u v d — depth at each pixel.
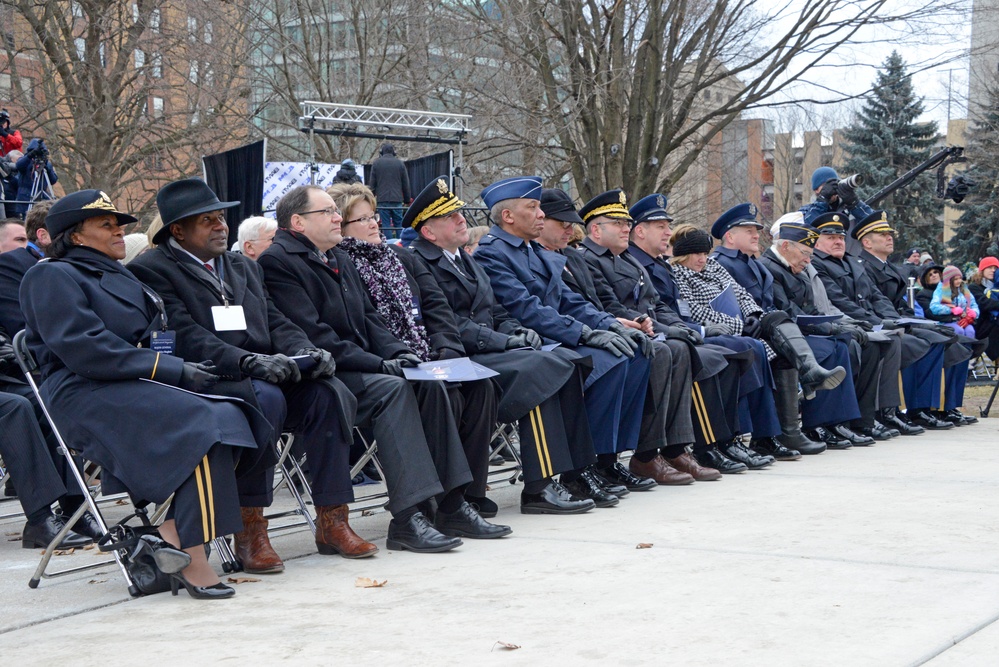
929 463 6.68
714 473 6.32
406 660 2.90
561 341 5.77
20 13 18.72
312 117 15.71
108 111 19.34
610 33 17.83
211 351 4.09
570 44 17.73
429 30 21.41
